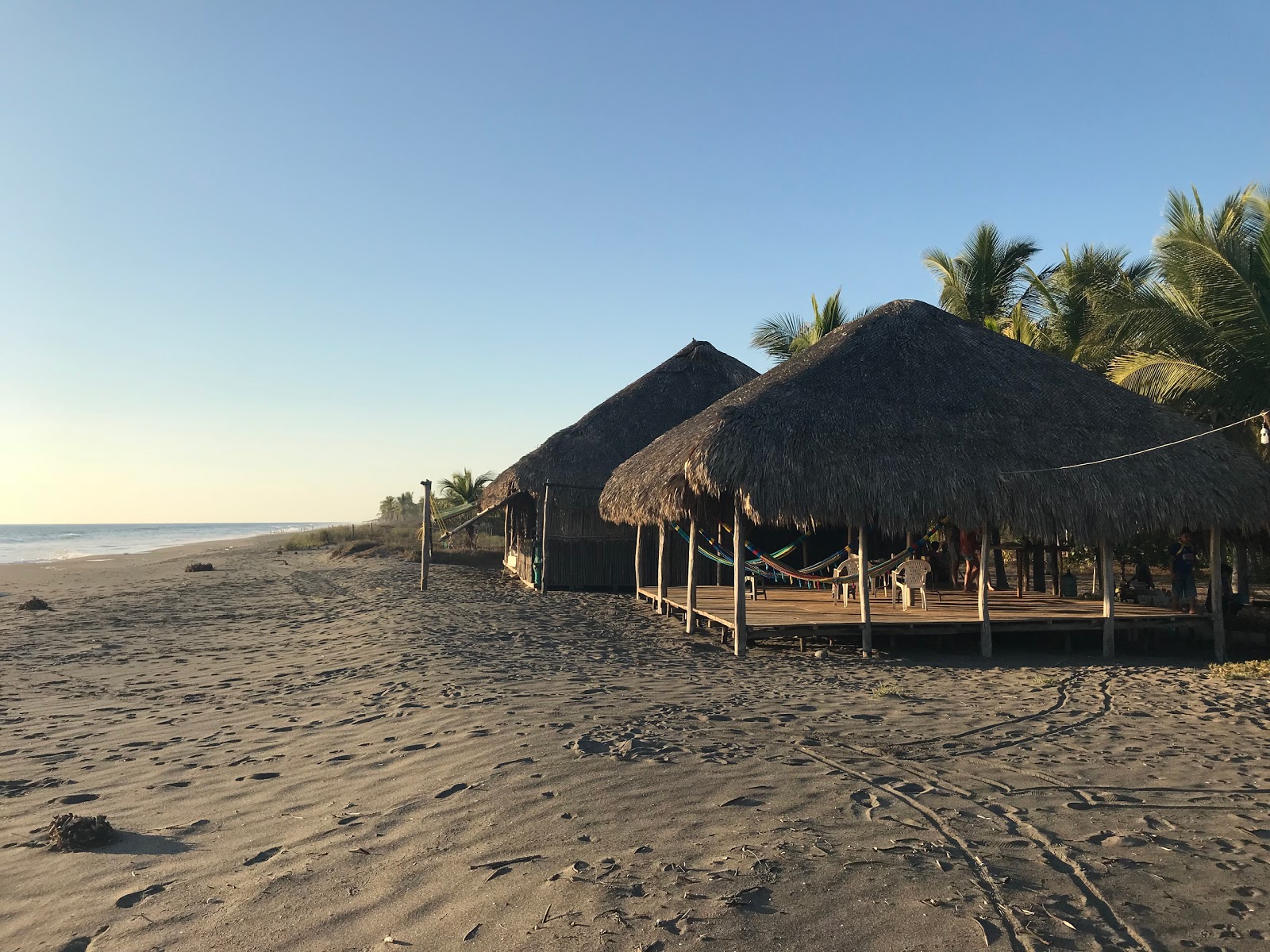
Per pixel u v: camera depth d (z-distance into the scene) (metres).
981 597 12.45
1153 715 8.12
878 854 4.45
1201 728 7.54
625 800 5.34
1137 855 4.52
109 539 106.25
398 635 13.20
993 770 6.10
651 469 14.87
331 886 4.18
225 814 5.37
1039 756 6.52
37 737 7.62
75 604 20.00
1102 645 13.55
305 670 10.82
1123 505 11.69
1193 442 12.69
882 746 6.81
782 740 6.97
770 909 3.82
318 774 6.16
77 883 4.32
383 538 42.91
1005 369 13.72
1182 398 18.45
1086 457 12.20
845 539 19.73
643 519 15.79
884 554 19.05
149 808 5.53
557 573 21.62
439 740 6.89
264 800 5.61
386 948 3.57
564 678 9.93
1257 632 13.82
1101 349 22.38
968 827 4.88
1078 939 3.60
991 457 12.03
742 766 6.12
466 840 4.71
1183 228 17.77
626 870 4.25
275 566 32.69
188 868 4.49
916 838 4.70
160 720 8.27
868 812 5.13
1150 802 5.40
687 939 3.56
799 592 17.98
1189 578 13.62
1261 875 4.28
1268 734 7.32
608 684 9.66
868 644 12.27
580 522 21.92
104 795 5.84
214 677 10.66
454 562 32.19
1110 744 6.93
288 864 4.48
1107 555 12.35
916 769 6.12
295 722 7.94
